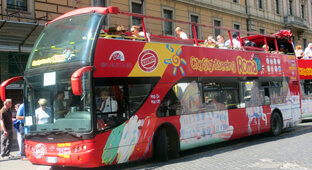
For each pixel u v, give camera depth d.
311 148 9.09
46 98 6.98
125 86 7.19
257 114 11.18
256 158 8.03
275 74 12.37
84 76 6.55
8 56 13.45
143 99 7.57
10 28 12.22
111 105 6.86
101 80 6.70
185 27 21.06
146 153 7.59
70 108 6.66
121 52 7.20
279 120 12.34
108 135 6.73
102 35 7.04
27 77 7.35
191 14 23.05
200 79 9.14
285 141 10.75
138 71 7.52
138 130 7.40
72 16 7.30
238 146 10.30
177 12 21.91
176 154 8.31
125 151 7.08
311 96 15.66
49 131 6.79
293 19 35.03
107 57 6.89
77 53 6.70
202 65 9.27
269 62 12.13
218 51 9.91
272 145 10.04
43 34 7.53
